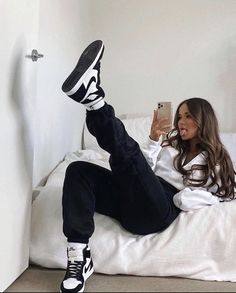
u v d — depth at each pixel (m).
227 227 1.54
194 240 1.53
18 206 1.43
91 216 1.43
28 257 1.55
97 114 1.34
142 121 2.89
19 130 1.42
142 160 1.41
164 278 1.50
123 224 1.57
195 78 3.05
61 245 1.58
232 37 2.98
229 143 2.65
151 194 1.43
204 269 1.50
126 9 3.10
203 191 1.57
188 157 1.65
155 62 3.09
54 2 2.21
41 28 1.99
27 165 1.51
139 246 1.54
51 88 2.22
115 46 3.13
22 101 1.44
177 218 1.59
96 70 1.32
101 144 1.38
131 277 1.51
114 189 1.52
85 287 1.39
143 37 3.09
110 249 1.54
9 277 1.37
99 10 3.13
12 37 1.32
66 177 1.47
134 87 3.13
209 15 3.00
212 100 3.04
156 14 3.07
